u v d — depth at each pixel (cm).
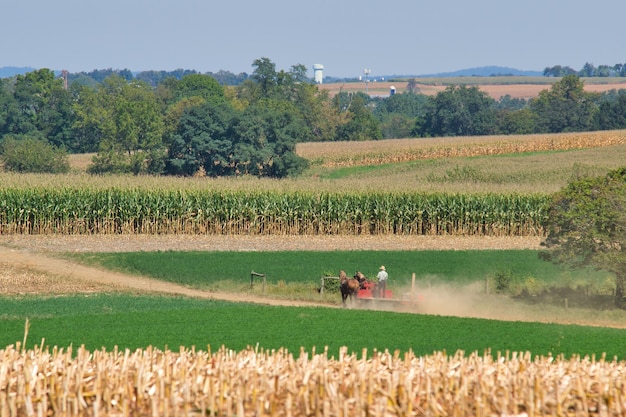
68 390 5597
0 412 5347
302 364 6425
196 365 6222
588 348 11056
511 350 10831
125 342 11075
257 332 11988
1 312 14000
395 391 5697
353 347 10869
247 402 5575
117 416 5397
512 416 5553
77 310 14350
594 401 5900
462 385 5819
